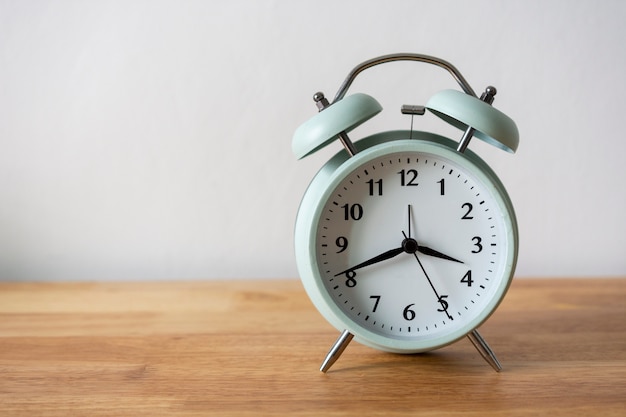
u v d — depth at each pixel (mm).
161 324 572
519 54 692
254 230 711
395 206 466
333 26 689
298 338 540
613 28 692
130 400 438
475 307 467
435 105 449
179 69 695
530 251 714
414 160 461
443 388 453
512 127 450
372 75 692
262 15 690
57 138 702
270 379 467
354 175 462
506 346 518
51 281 714
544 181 706
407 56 473
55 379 467
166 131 702
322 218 465
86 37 693
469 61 692
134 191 708
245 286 685
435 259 468
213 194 708
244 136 701
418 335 470
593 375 469
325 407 429
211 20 690
